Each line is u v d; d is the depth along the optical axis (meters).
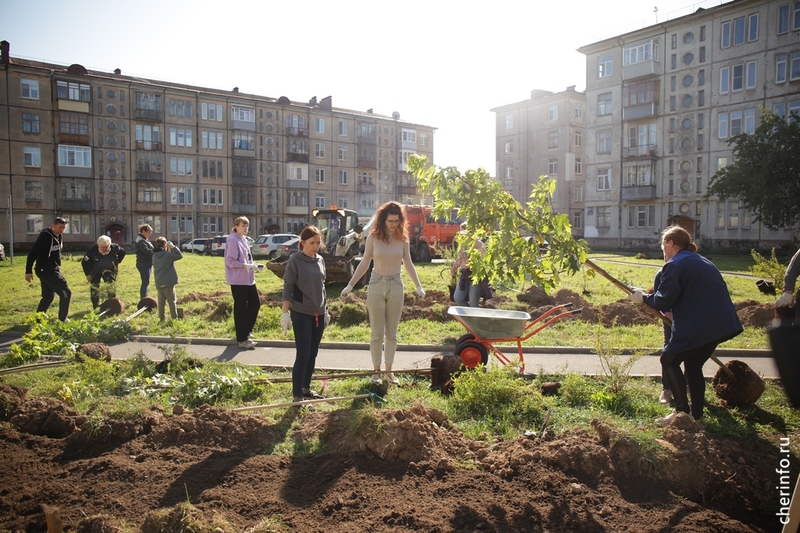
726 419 5.18
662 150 46.72
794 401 2.42
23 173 49.06
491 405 5.37
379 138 70.44
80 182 51.69
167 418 4.98
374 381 6.40
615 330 10.06
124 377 6.32
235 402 5.78
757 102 41.12
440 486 3.75
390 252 6.47
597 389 5.86
